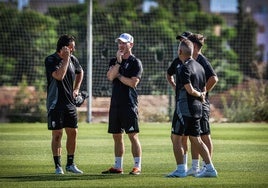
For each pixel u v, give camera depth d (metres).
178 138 24.14
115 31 53.81
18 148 33.59
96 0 55.75
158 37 53.69
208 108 25.05
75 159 30.11
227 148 33.94
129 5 56.31
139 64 25.66
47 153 31.83
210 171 24.30
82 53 50.38
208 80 24.98
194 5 60.12
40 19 54.94
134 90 25.72
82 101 26.34
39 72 53.47
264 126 46.28
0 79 53.91
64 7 57.06
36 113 49.56
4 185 22.81
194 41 25.05
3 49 54.31
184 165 24.38
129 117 25.58
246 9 68.88
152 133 41.06
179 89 24.00
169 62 52.28
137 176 25.00
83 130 42.50
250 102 50.59
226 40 59.28
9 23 54.56
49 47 54.28
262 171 26.25
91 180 23.97
